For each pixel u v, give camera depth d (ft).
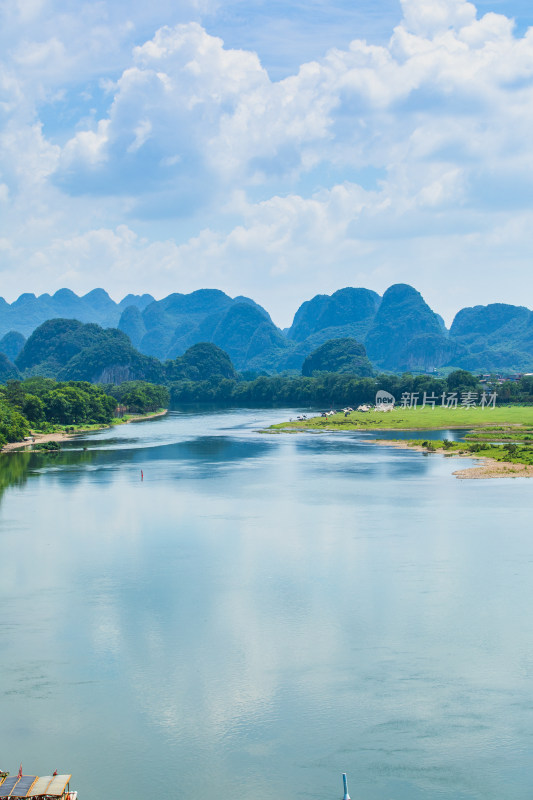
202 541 293.43
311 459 558.97
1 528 319.88
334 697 164.86
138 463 549.13
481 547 277.03
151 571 254.27
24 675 177.37
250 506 363.35
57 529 317.42
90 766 142.72
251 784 136.87
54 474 489.26
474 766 140.46
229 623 206.28
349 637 195.31
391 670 176.55
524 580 237.25
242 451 627.05
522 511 342.23
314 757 144.46
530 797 132.05
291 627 202.59
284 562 261.85
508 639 192.34
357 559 263.70
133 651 189.47
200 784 137.08
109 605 221.66
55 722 157.48
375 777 138.21
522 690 166.30
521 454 543.80
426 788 135.03
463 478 448.65
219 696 166.50
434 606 215.72
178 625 205.46
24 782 133.28
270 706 161.99
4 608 220.02
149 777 139.44
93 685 172.35
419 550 274.16
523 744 146.72
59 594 231.71
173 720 157.48
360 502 370.73
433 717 156.35
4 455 618.03
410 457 563.48
